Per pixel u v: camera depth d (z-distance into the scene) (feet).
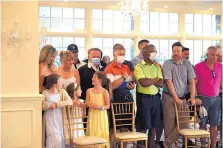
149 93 15.47
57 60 18.02
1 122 13.10
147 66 15.39
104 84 14.60
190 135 15.03
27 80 13.52
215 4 28.14
